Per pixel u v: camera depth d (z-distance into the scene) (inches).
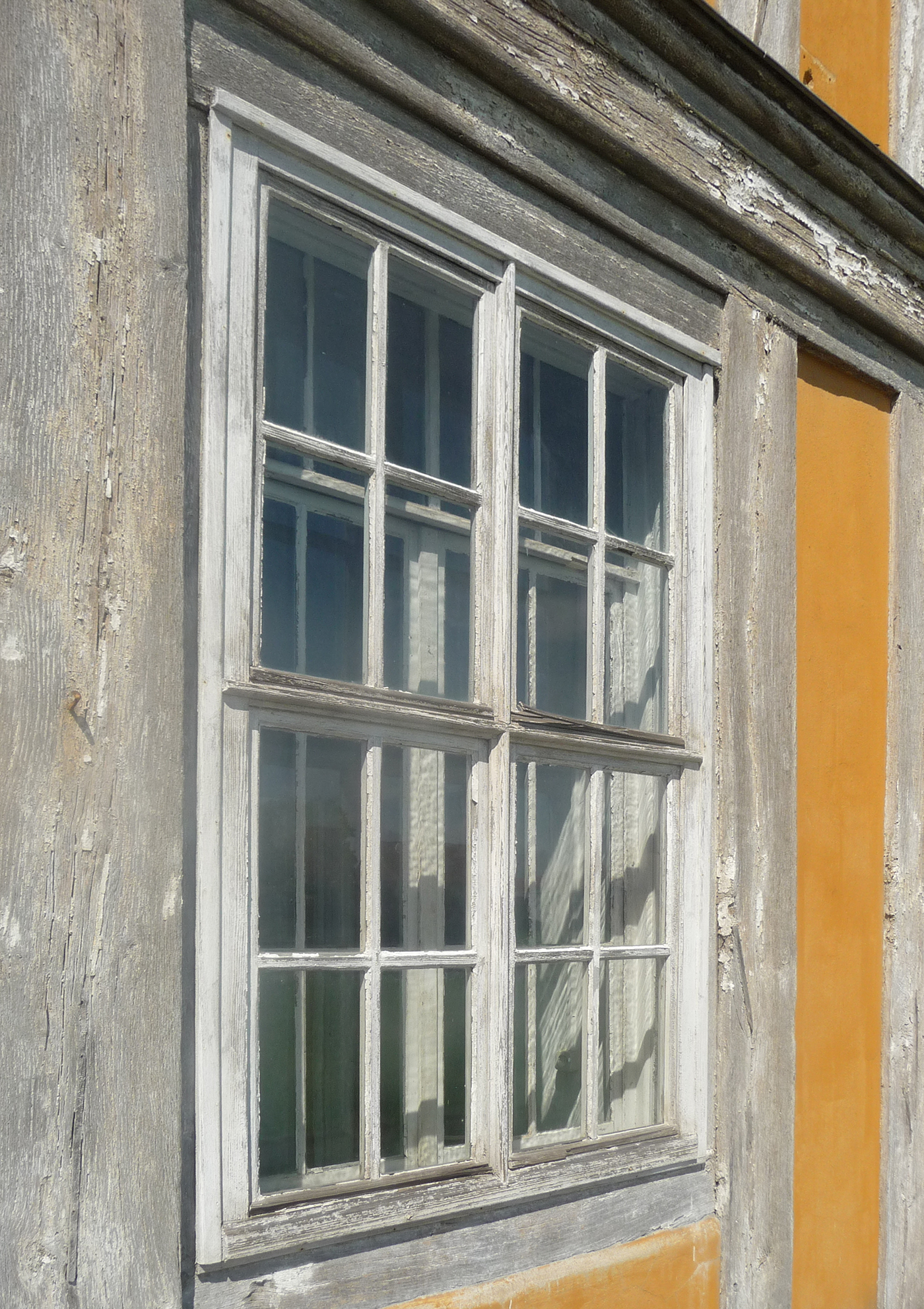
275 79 78.0
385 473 84.4
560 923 97.2
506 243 92.4
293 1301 73.3
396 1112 84.7
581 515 101.7
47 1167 61.2
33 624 62.6
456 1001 88.4
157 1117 65.7
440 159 88.8
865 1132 123.6
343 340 85.0
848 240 126.3
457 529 91.5
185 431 71.6
